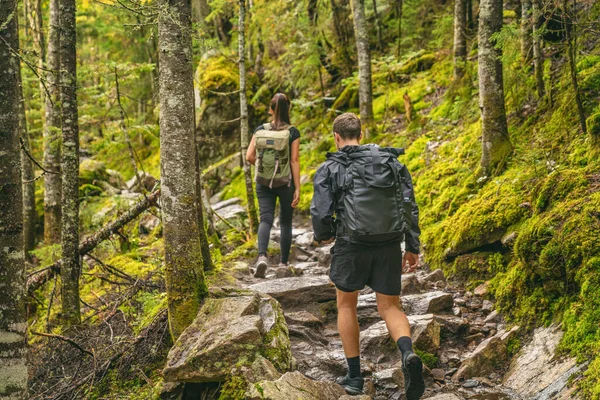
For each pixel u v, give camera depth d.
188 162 4.45
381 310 3.86
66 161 5.51
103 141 9.50
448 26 10.55
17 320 3.15
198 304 4.45
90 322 5.93
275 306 4.46
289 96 12.66
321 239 3.79
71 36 5.38
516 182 5.73
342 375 4.29
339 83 11.88
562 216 4.59
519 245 4.76
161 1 4.29
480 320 4.99
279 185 5.73
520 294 4.80
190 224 4.46
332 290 5.46
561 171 5.07
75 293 5.61
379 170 3.71
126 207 9.38
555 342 4.14
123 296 5.87
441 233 6.17
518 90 7.03
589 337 3.86
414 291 5.52
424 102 9.83
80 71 6.91
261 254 5.86
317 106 11.69
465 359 4.42
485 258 5.55
